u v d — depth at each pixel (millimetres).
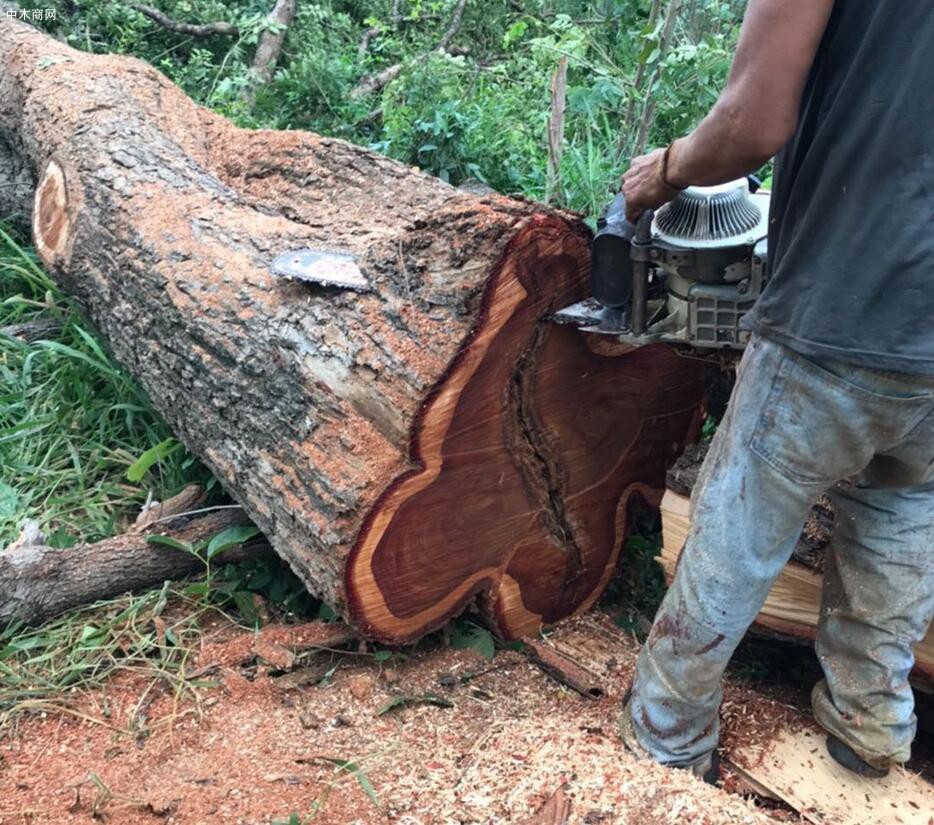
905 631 1977
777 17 1510
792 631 2363
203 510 2787
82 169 3502
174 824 1936
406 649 2545
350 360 2322
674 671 2027
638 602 2887
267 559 2770
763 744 2223
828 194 1600
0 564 2486
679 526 2496
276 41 6707
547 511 2576
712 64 4418
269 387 2488
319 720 2279
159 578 2701
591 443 2596
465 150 5020
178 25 6676
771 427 1769
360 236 3047
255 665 2465
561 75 4516
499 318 2227
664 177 1827
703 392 2797
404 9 7684
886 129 1517
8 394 3422
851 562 1992
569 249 2258
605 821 1873
